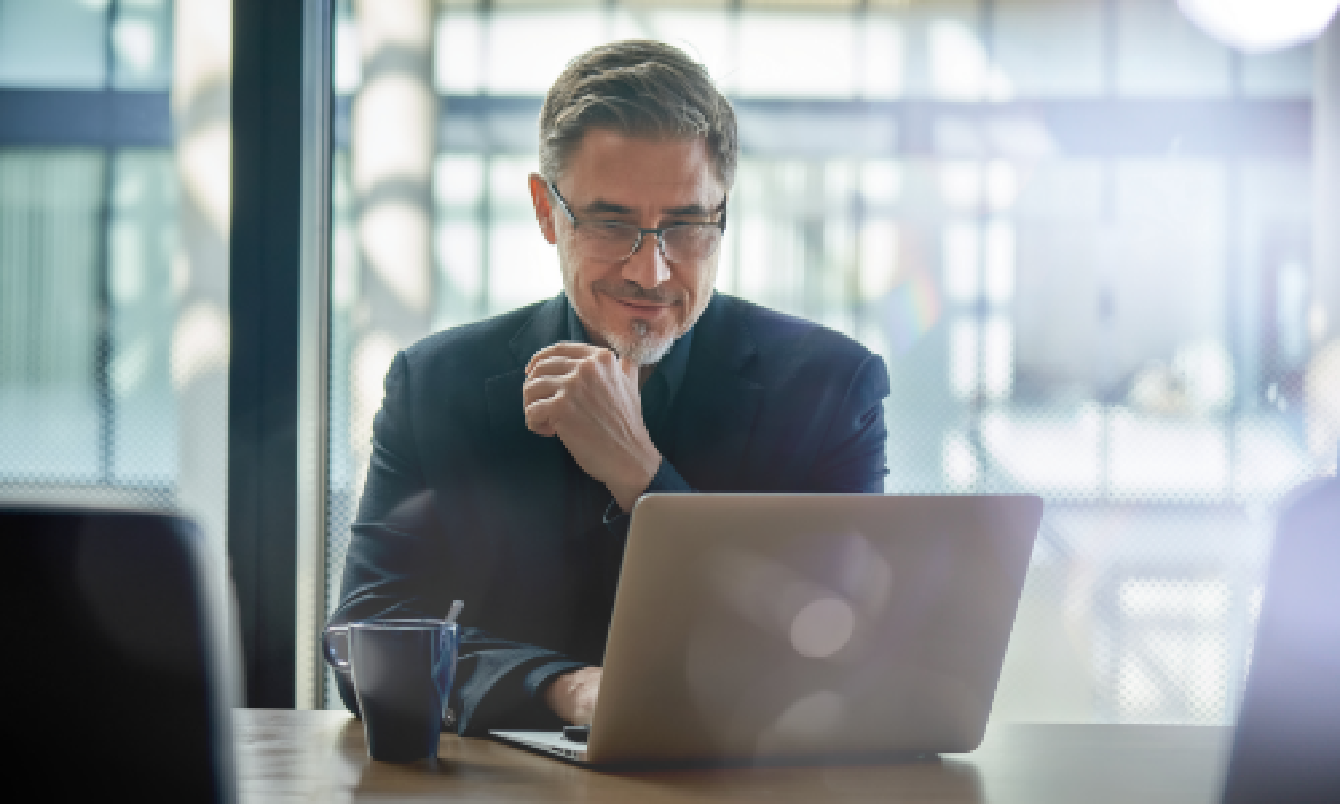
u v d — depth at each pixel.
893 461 2.77
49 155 2.33
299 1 1.64
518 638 1.25
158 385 2.21
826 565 0.73
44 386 2.23
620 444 1.11
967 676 0.79
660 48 1.23
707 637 0.72
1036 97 2.93
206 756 0.48
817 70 2.91
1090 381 2.79
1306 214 2.88
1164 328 2.80
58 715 0.47
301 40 1.64
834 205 2.90
